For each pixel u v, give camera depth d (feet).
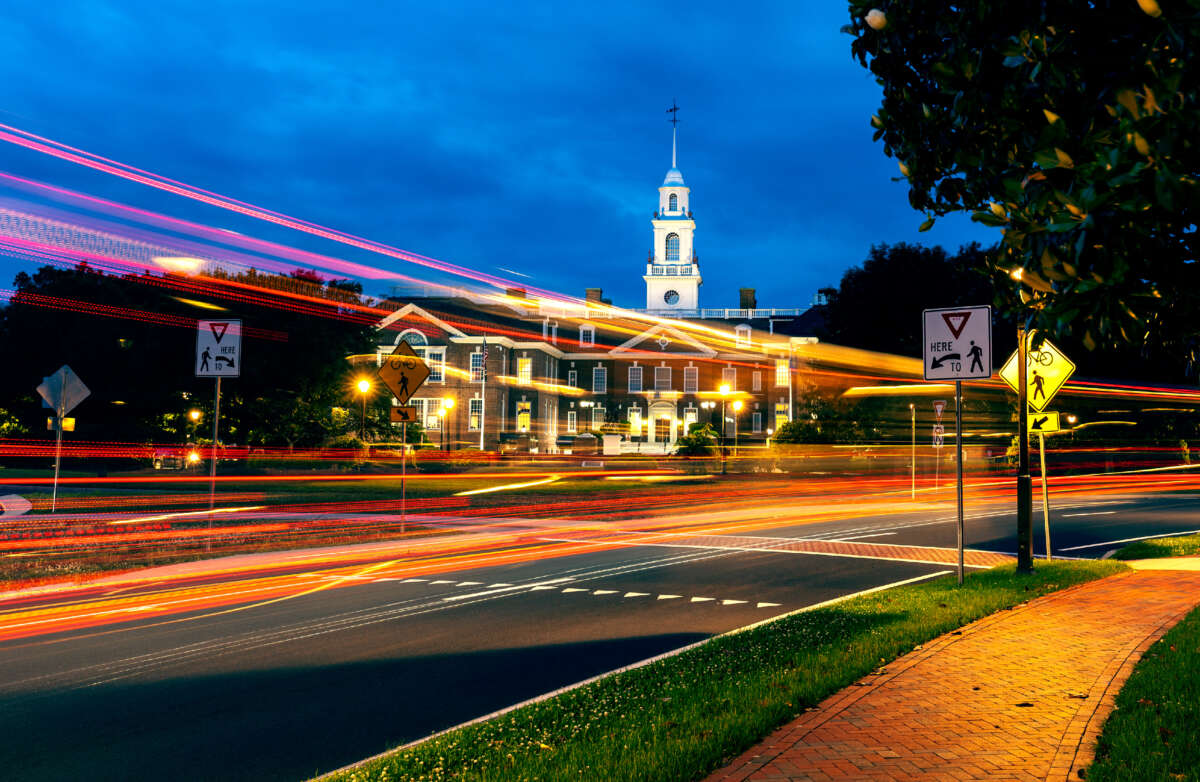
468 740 16.49
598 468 152.87
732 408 249.96
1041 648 22.98
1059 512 77.46
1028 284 10.00
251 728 18.51
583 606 33.55
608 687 20.44
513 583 39.24
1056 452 148.15
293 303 131.64
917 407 165.58
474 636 28.09
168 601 34.76
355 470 132.46
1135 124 7.68
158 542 52.90
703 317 282.15
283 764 16.33
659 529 64.23
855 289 164.25
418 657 25.17
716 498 96.27
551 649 26.23
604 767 14.37
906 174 13.84
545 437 242.58
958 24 10.62
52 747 17.22
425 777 14.29
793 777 13.80
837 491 108.88
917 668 21.07
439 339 230.89
